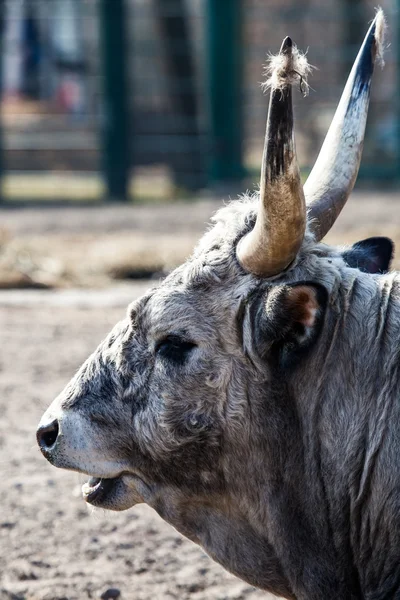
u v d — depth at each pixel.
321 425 11.62
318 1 86.62
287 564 11.95
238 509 12.03
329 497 11.70
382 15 12.24
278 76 10.38
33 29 64.44
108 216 48.84
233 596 15.35
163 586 15.77
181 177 59.38
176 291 11.90
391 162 58.38
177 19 59.12
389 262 12.95
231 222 12.02
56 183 63.25
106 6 53.94
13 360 26.19
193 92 59.12
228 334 11.67
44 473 19.89
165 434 11.88
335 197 12.28
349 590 11.91
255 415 11.67
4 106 66.38
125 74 54.91
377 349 11.56
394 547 11.45
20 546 17.02
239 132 55.47
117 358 12.18
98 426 12.14
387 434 11.40
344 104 12.45
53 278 34.91
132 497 12.38
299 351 11.23
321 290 10.82
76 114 65.38
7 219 48.25
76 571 16.22
